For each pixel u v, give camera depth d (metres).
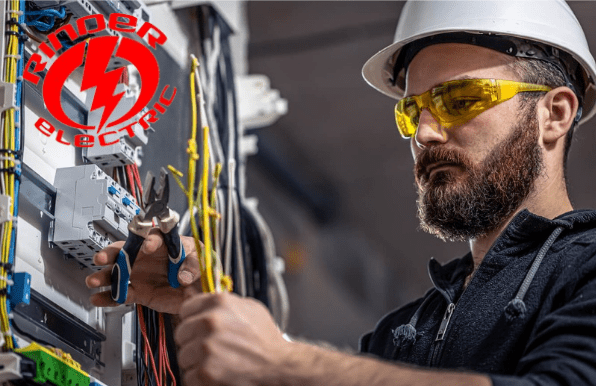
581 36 1.63
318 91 5.57
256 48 5.24
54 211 1.38
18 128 1.24
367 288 6.62
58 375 1.19
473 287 1.37
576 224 1.37
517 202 1.45
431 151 1.47
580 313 1.14
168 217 1.28
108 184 1.40
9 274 1.17
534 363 1.10
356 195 6.44
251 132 5.50
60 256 1.40
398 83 1.83
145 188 1.30
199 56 2.00
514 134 1.46
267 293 2.15
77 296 1.44
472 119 1.46
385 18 4.94
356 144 6.04
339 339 6.34
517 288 1.31
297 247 6.21
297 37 5.15
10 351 1.13
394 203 6.44
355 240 6.56
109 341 1.53
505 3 1.54
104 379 1.51
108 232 1.43
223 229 1.88
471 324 1.32
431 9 1.59
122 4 1.56
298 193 6.25
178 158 1.84
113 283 1.28
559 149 1.53
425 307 1.52
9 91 1.23
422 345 1.41
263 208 5.96
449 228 1.47
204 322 1.06
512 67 1.50
